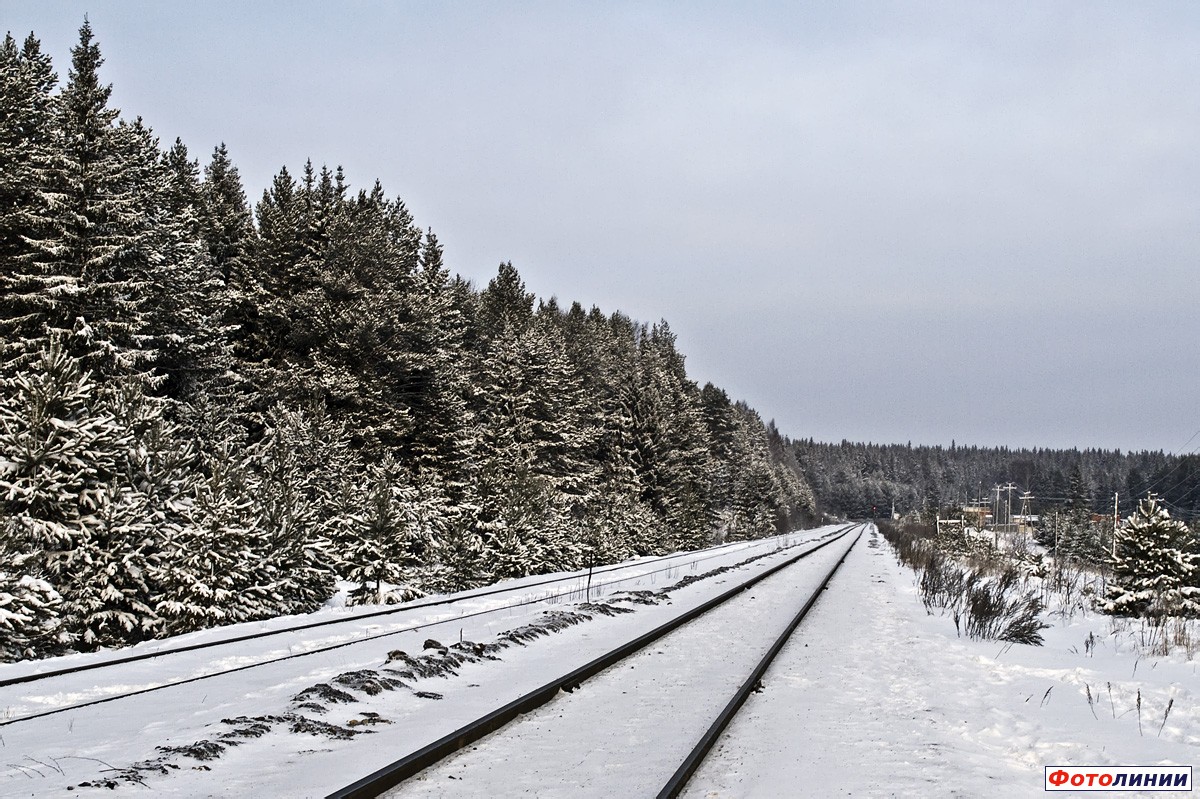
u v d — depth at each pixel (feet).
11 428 51.85
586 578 91.56
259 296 126.52
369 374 122.93
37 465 51.60
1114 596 66.80
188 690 31.89
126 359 82.17
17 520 49.75
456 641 43.14
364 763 21.62
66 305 81.92
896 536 218.38
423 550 86.28
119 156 91.91
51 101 93.76
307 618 55.57
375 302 123.54
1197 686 35.14
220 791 19.29
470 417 141.79
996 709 29.45
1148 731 27.07
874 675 35.12
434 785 19.47
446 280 180.86
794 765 21.79
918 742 24.43
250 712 27.35
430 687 31.55
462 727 22.93
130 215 85.92
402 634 46.34
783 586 76.33
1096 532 229.04
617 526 146.72
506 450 148.15
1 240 84.69
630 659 36.55
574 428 177.27
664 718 26.23
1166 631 51.98
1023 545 178.70
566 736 23.90
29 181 84.69
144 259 90.68
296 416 99.45
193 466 82.02
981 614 52.11
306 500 78.74
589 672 32.01
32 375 54.03
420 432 133.18
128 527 52.80
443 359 139.03
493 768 20.81
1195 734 26.73
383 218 176.35
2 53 93.20
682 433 238.07
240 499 63.36
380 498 78.02
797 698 29.89
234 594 56.29
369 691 29.48
